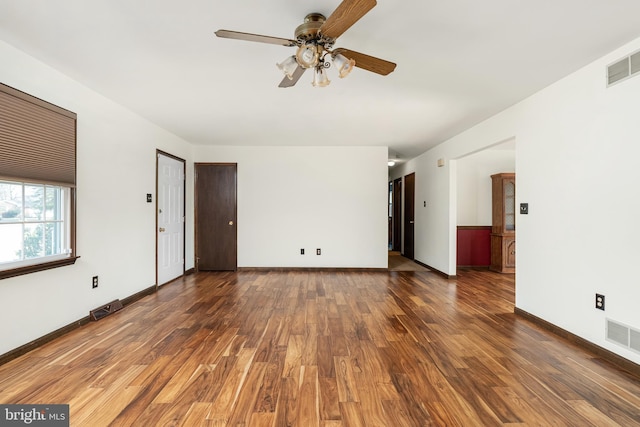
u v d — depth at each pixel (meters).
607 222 2.45
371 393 1.95
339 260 5.95
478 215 6.34
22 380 2.06
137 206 3.99
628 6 1.85
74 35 2.16
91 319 3.16
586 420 1.70
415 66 2.63
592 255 2.57
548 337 2.83
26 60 2.42
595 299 2.54
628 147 2.29
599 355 2.47
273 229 5.92
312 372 2.19
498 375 2.17
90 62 2.56
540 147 3.14
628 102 2.29
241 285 4.73
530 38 2.21
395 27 2.07
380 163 5.91
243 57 2.47
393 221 8.86
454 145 5.05
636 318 2.23
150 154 4.30
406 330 2.97
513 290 4.51
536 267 3.18
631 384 2.06
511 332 2.95
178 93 3.24
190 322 3.15
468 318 3.32
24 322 2.45
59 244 2.85
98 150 3.26
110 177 3.46
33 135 2.48
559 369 2.26
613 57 2.39
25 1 1.80
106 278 3.40
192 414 1.74
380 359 2.39
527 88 3.09
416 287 4.66
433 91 3.16
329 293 4.29
